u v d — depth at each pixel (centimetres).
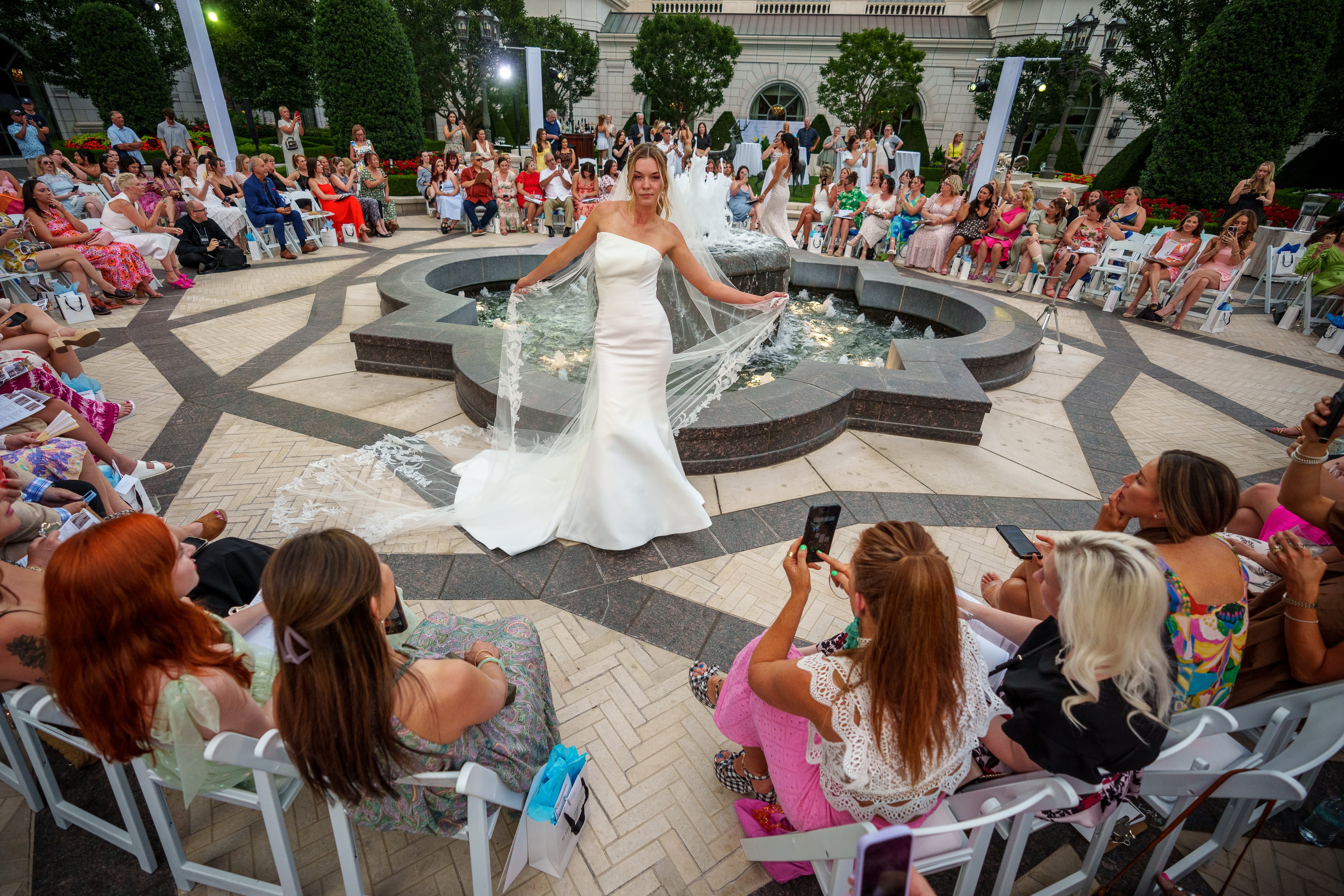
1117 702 146
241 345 607
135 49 1862
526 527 346
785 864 189
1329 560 201
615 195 308
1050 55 2231
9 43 2056
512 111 2655
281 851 166
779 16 3175
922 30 2980
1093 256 900
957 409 472
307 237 1019
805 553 173
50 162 909
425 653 190
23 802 210
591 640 285
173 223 834
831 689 147
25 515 216
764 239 649
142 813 207
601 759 231
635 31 3172
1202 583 170
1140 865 203
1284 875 201
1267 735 184
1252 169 1147
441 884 190
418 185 1488
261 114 2888
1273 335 800
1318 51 1057
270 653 199
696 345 459
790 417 425
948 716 141
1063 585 150
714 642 286
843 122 2512
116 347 594
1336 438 188
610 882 193
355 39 1437
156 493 372
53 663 142
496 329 555
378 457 420
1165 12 1598
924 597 132
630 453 326
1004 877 164
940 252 1052
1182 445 496
